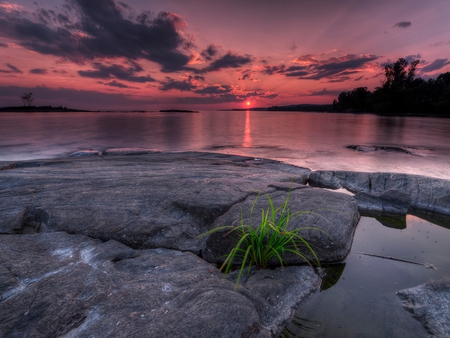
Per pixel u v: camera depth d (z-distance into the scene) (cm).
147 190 559
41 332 212
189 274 300
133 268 317
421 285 312
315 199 518
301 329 261
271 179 700
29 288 256
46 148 1947
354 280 345
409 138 2484
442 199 621
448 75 9769
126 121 5850
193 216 462
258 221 412
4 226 419
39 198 505
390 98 9925
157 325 210
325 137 2609
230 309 229
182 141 2359
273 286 308
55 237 379
